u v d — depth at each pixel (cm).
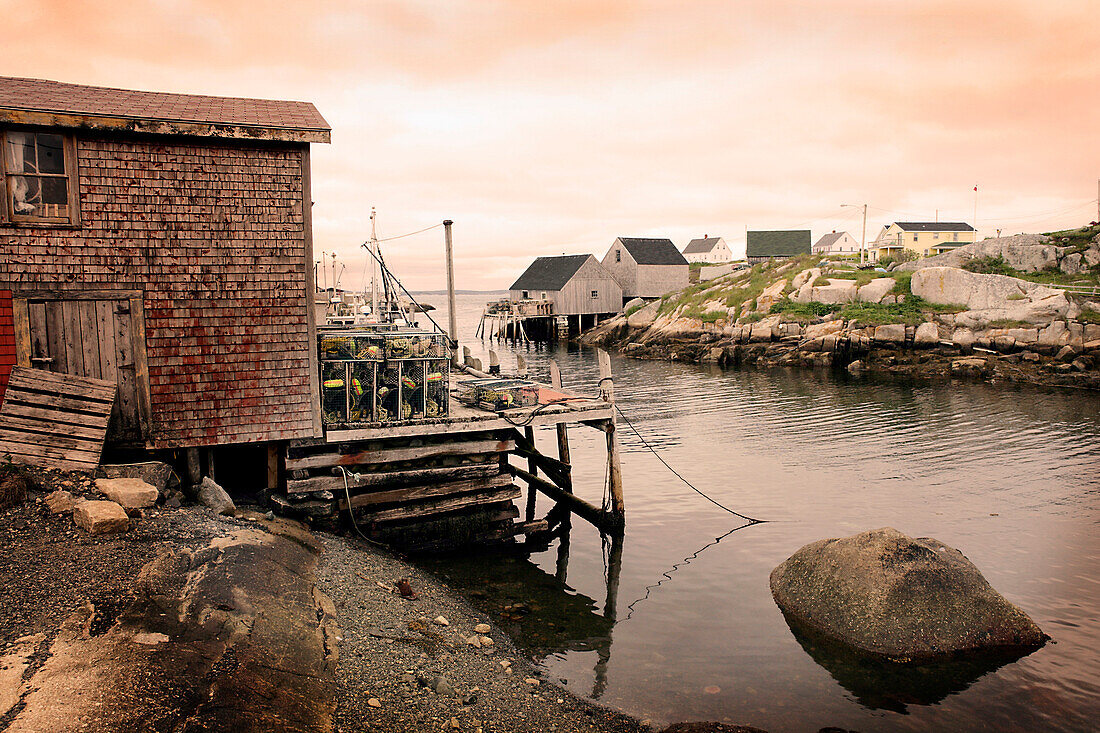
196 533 916
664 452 2123
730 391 3316
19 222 1023
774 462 1964
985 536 1342
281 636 747
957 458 1942
